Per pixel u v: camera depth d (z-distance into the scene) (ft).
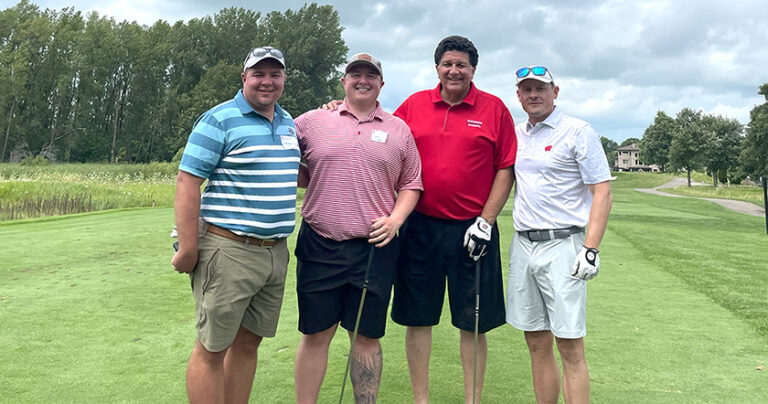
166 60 205.67
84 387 9.40
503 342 12.53
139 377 9.88
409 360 9.47
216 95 180.65
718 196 124.88
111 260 21.42
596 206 8.14
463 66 8.86
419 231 9.36
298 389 8.79
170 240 26.58
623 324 14.11
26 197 47.93
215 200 7.61
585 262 7.93
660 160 264.72
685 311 15.47
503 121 9.37
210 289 7.55
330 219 8.45
